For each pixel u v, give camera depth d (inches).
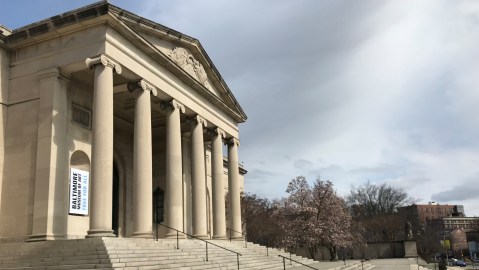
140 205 1312.7
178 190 1558.8
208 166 2349.9
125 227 1795.0
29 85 1315.2
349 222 3152.1
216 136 2006.6
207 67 1925.4
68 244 1052.5
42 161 1230.3
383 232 5211.6
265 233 3526.1
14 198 1248.2
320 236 2874.0
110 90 1243.8
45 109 1266.0
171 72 1614.2
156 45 1582.2
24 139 1280.8
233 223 2086.6
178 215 1540.4
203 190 1768.0
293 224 2923.2
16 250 1095.0
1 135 1295.5
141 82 1412.4
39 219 1190.3
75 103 1382.9
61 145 1264.8
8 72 1352.1
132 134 1934.1
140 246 1113.4
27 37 1318.9
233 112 2162.9
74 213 1294.3
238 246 1800.0
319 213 2945.4
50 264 971.9
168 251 1171.3
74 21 1270.9
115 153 1817.2
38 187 1216.2
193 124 1804.9
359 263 2335.1
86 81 1425.9
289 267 1669.5
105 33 1261.1
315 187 3011.8
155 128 2027.6
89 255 978.1
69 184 1301.7
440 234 7106.3
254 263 1489.9
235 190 2149.4
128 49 1365.7
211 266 1181.7
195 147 1786.4
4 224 1238.9
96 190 1161.4
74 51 1283.2
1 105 1310.3
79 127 1382.9
